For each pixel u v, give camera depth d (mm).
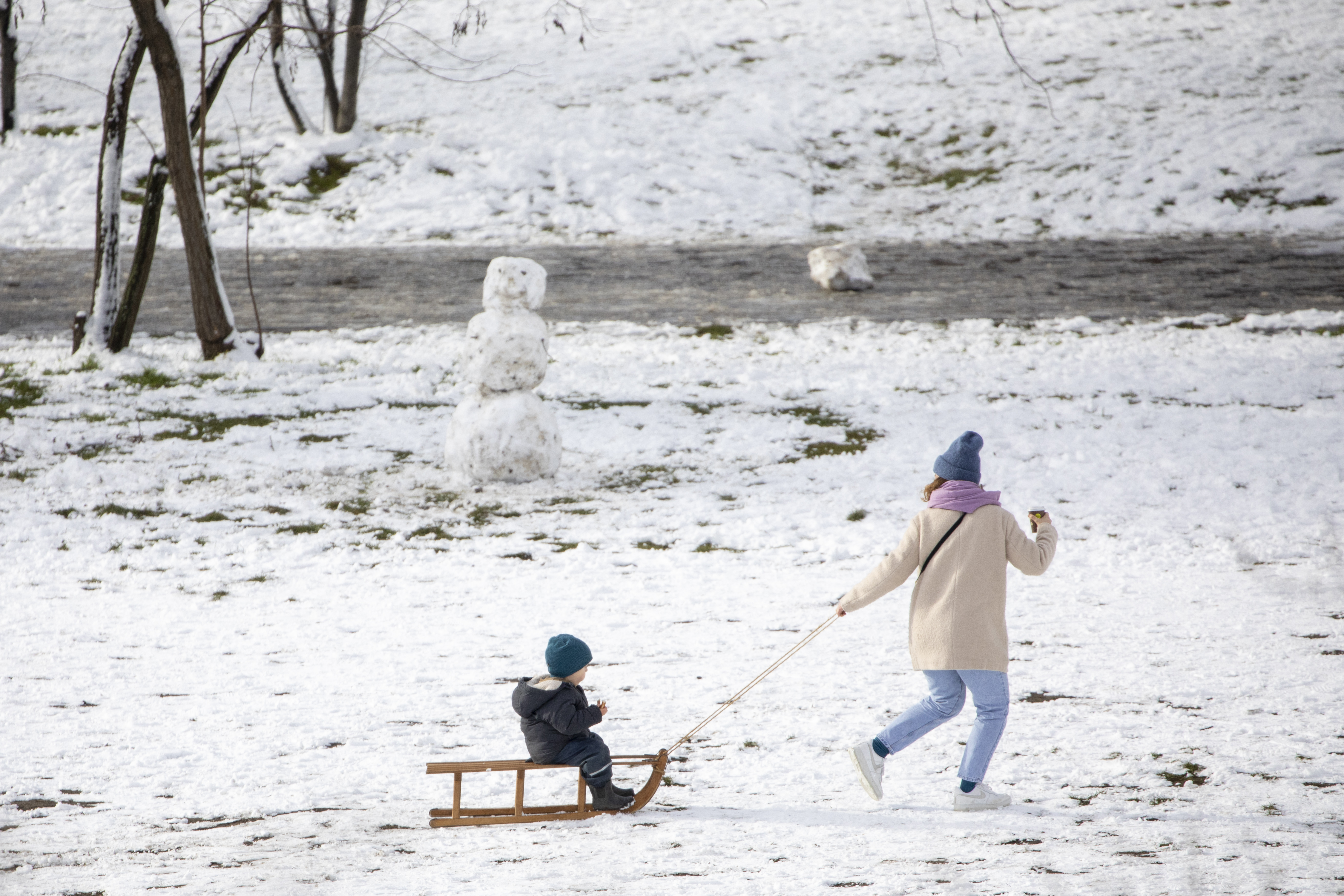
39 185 78812
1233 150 80688
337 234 75000
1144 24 101438
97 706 19297
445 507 34969
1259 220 73375
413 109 90875
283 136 86000
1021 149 84438
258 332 51500
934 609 13438
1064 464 37156
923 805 13688
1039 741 15977
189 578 28766
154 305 59844
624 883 10703
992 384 46750
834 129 88750
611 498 35750
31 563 29844
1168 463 36750
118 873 11789
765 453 39844
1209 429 40094
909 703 18516
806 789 14633
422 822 13805
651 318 58688
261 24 51875
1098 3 106438
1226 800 13211
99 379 47062
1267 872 10133
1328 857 10734
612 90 94312
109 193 49469
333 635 23797
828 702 18641
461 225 76750
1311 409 42000
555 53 101812
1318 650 20281
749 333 55750
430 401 45938
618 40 104438
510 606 25969
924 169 83812
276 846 12742
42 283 63719
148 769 16203
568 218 77750
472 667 21312
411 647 22812
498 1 114000
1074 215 76125
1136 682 18703
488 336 37094
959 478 13906
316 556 30688
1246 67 92062
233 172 81438
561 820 13773
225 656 22359
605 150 85062
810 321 57688
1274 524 30641
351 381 48188
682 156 85000
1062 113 87875
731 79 96188
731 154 85312
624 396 46688
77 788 15477
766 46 102312
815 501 34875
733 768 15641
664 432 42344
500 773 15898
